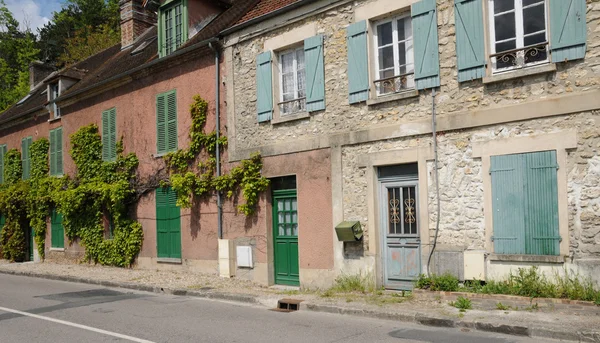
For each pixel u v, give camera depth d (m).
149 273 13.81
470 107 8.48
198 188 12.91
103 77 17.27
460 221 8.52
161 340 6.89
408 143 9.22
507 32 8.22
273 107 11.30
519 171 7.94
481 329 6.85
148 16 20.72
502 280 8.02
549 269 7.61
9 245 20.59
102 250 16.11
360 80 9.82
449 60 8.71
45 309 9.51
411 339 6.55
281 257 11.47
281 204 11.53
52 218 18.89
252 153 11.68
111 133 15.98
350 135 9.98
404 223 9.45
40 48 39.06
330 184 10.29
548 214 7.65
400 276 9.43
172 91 13.86
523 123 7.95
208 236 12.90
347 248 9.99
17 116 20.89
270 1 12.16
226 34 12.32
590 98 7.33
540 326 6.45
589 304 6.97
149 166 14.62
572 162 7.50
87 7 38.47
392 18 9.64
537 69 7.76
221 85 12.53
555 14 7.60
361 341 6.54
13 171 21.33
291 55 11.34
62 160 18.39
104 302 10.20
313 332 7.12
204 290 10.83
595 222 7.28
